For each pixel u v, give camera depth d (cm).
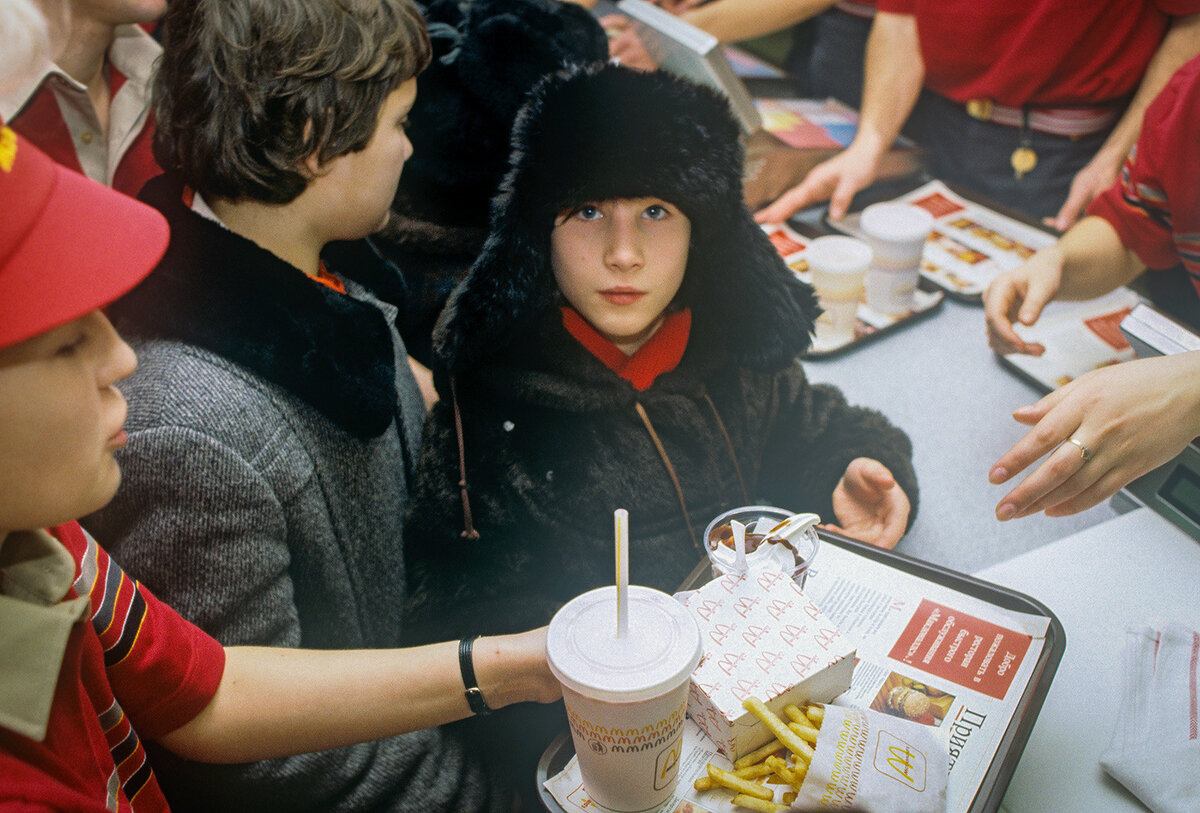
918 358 136
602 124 75
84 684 61
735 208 85
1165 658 81
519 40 113
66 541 63
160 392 76
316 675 76
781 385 111
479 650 76
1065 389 90
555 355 91
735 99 142
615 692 56
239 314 79
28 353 45
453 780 92
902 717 71
